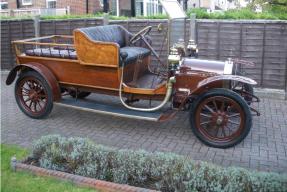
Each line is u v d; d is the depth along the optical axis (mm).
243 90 5578
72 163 3934
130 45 6301
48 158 4020
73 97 6242
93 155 3891
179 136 5258
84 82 5574
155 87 5355
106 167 3801
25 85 6480
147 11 15211
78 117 6039
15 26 8953
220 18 7332
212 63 5109
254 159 4555
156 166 3691
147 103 6109
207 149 4832
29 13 13555
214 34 7246
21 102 6051
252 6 9500
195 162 3721
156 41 7594
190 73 5008
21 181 3809
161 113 5207
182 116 6035
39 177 3885
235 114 4793
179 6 5539
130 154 3846
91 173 3803
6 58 9258
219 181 3453
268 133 5371
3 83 8352
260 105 6676
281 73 7016
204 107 4852
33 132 5402
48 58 5719
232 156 4637
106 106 5531
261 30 6957
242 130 4746
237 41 7145
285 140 5125
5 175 3924
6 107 6594
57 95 5742
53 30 8617
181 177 3543
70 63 5566
